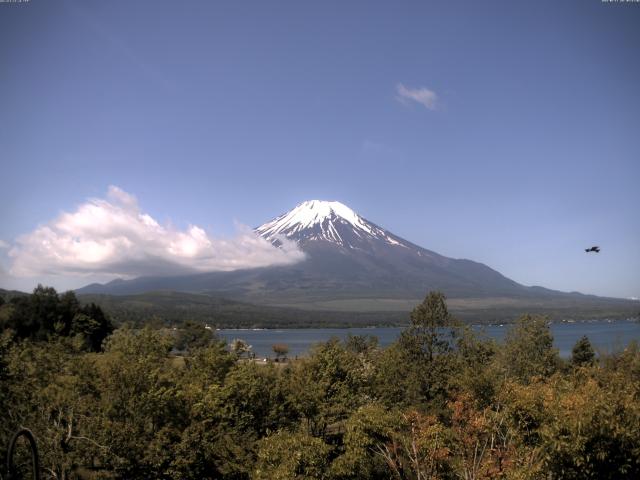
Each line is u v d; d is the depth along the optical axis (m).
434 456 27.53
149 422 29.05
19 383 29.23
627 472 20.09
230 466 30.23
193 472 29.03
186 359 44.94
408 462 29.92
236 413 32.88
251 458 30.36
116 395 28.92
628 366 46.44
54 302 89.75
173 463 27.59
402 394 41.50
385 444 29.72
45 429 27.52
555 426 20.80
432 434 28.36
